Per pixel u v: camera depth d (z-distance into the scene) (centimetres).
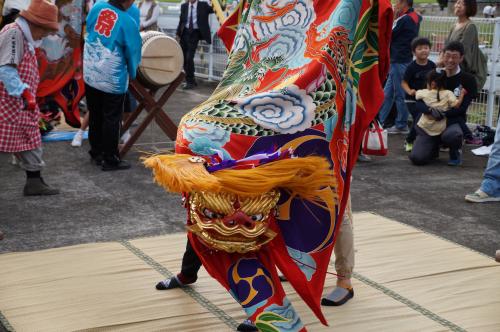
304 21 364
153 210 629
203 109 345
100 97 757
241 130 333
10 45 588
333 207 343
